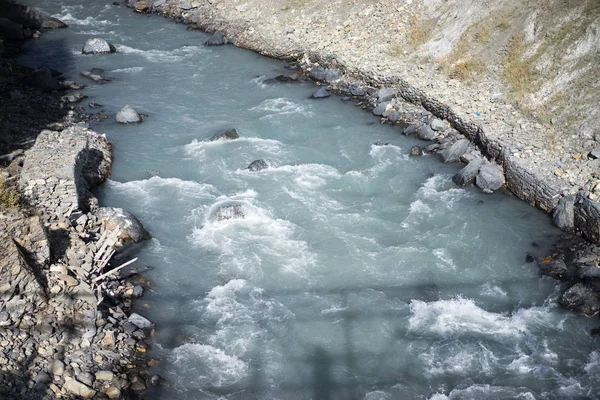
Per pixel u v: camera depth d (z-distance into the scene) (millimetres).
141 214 15891
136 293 13125
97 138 18719
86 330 11539
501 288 13383
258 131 19906
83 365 10945
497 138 17391
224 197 16469
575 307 12641
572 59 18500
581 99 17516
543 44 19516
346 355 11781
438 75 21203
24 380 10328
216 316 12703
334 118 20750
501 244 14656
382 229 15258
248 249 14617
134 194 16703
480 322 12523
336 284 13539
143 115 21016
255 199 16391
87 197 15547
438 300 13047
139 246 14703
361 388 11094
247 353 11820
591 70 17875
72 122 20297
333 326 12422
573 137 16828
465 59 21141
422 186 16969
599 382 11086
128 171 17828
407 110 20703
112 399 10539
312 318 12617
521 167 16203
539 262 14008
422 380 11258
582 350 11789
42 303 11602
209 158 18406
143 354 11641
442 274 13797
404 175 17484
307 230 15242
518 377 11273
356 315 12688
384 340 12102
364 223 15484
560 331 12219
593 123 16766
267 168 17828
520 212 15766
